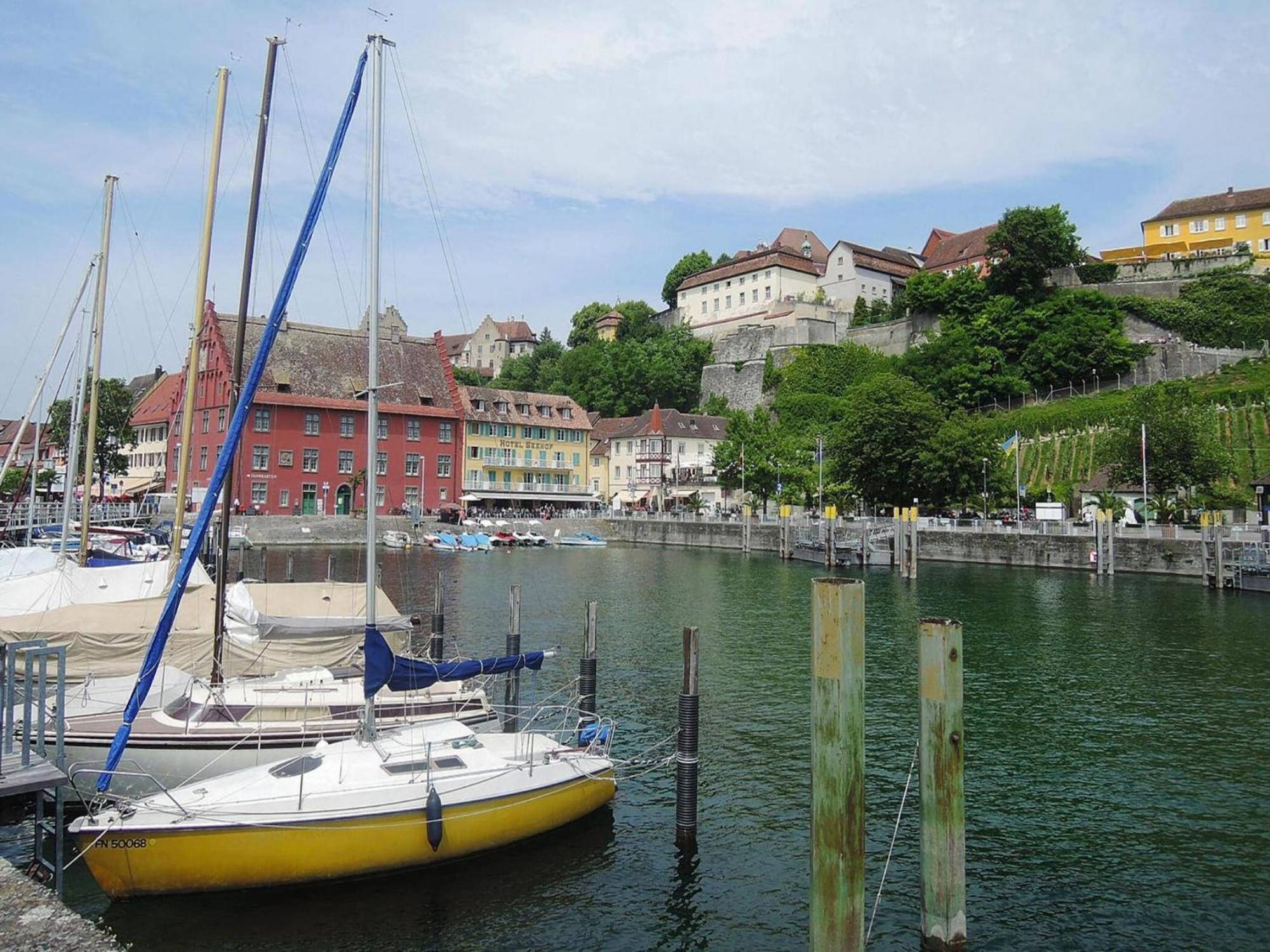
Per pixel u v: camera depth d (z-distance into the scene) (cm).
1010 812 1927
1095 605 4847
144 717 1831
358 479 9625
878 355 12394
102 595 2566
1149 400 7725
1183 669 3259
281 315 1966
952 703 1233
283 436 9206
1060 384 10494
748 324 14188
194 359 2803
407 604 5006
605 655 3538
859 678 1116
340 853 1515
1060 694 2898
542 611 4762
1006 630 4069
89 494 3744
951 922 1245
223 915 1448
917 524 6931
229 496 2230
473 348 19488
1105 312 10638
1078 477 8512
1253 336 10106
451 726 1811
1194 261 11131
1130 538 6469
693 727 1750
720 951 1384
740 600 5212
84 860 1611
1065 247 11350
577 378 14688
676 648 3688
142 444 11125
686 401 14162
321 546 8688
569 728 2441
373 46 1933
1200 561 6041
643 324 15838
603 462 12750
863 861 1116
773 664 3341
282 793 1538
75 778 1698
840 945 1108
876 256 14250
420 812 1562
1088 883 1600
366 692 1725
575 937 1422
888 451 8631
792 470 10300
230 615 2306
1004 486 8394
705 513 10706
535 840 1717
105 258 3866
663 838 1775
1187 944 1402
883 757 2262
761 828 1831
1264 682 3062
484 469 11125
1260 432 8000
